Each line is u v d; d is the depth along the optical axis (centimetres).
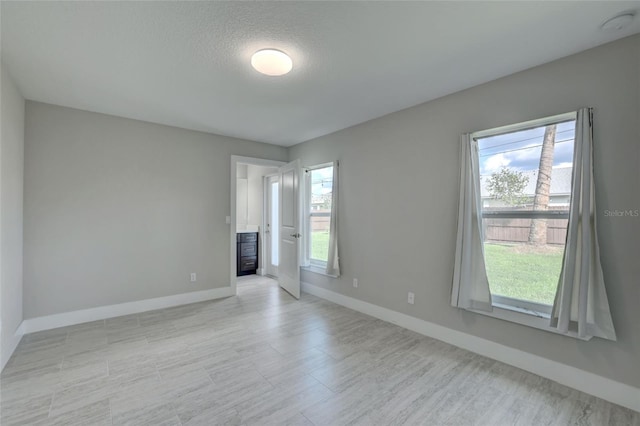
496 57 217
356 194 377
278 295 441
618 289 191
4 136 231
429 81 256
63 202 314
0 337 225
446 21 177
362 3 161
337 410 184
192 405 187
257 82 258
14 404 187
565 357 212
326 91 276
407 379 218
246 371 228
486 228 263
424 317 300
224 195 431
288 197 463
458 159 275
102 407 184
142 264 363
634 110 187
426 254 300
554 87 220
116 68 233
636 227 186
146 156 366
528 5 162
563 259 208
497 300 255
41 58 218
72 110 319
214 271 422
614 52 195
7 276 242
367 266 361
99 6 163
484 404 190
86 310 327
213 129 400
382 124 344
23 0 156
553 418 178
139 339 284
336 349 265
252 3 161
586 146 200
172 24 179
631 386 186
